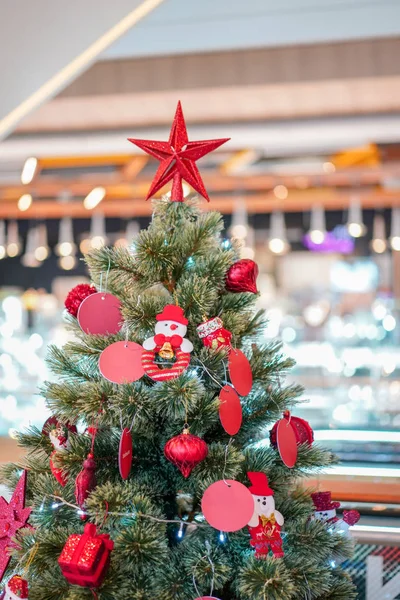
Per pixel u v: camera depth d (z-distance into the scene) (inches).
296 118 160.2
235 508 42.7
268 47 134.2
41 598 43.4
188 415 45.3
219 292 51.0
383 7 109.2
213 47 123.6
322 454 50.3
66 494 48.4
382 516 71.9
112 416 45.1
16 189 242.1
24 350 197.5
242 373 45.9
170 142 50.3
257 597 41.7
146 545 41.6
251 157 197.0
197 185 50.4
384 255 314.3
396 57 131.4
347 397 145.2
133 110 153.0
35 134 167.8
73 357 49.4
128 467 44.5
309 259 328.2
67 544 40.9
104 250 48.8
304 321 295.4
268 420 49.4
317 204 266.1
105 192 246.7
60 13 86.1
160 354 44.3
